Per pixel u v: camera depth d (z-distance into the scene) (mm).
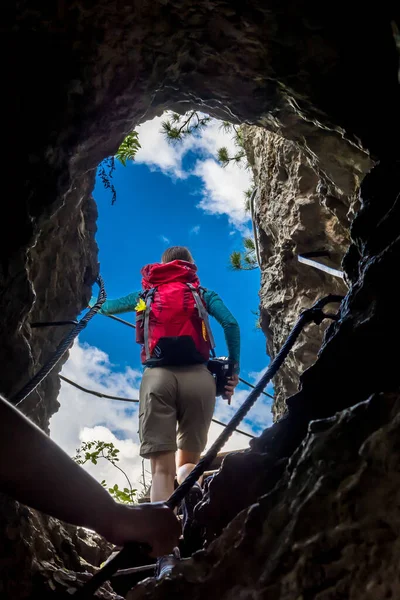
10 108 2529
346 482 1443
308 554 1392
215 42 2777
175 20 2650
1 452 1229
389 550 1300
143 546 1459
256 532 1544
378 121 2781
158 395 3010
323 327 4133
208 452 1941
